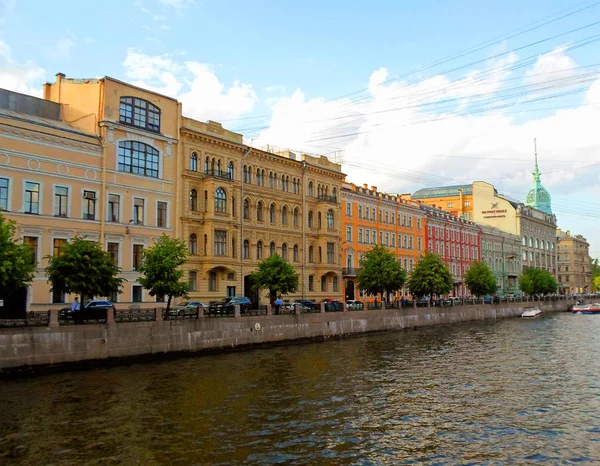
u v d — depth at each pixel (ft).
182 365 100.37
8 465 47.19
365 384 82.79
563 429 58.80
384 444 53.52
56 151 125.18
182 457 49.26
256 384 82.02
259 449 51.57
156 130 148.56
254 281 152.56
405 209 258.16
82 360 95.04
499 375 91.09
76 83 140.15
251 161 177.27
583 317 260.01
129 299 137.49
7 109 129.08
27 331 88.07
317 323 148.05
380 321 174.09
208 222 156.87
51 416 62.54
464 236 313.53
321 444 53.26
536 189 483.92
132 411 64.90
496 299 262.06
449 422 61.46
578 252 527.40
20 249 88.38
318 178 205.46
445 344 138.10
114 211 136.98
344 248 215.51
